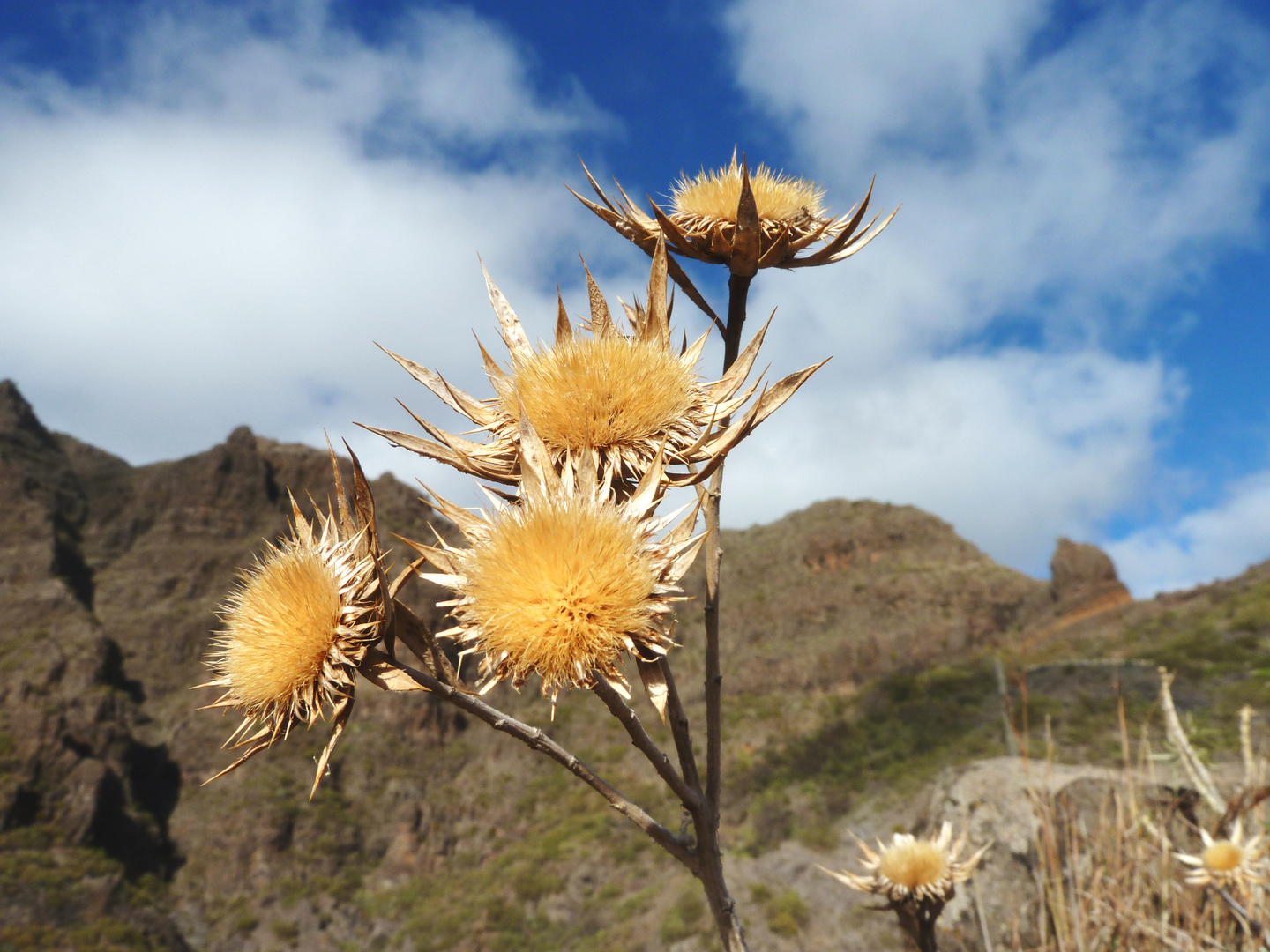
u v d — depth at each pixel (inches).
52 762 2795.3
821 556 4709.6
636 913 1801.2
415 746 3713.1
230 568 4365.2
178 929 2566.4
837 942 1153.4
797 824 1782.7
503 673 65.1
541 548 63.9
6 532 4033.0
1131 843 170.1
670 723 69.9
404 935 2455.7
